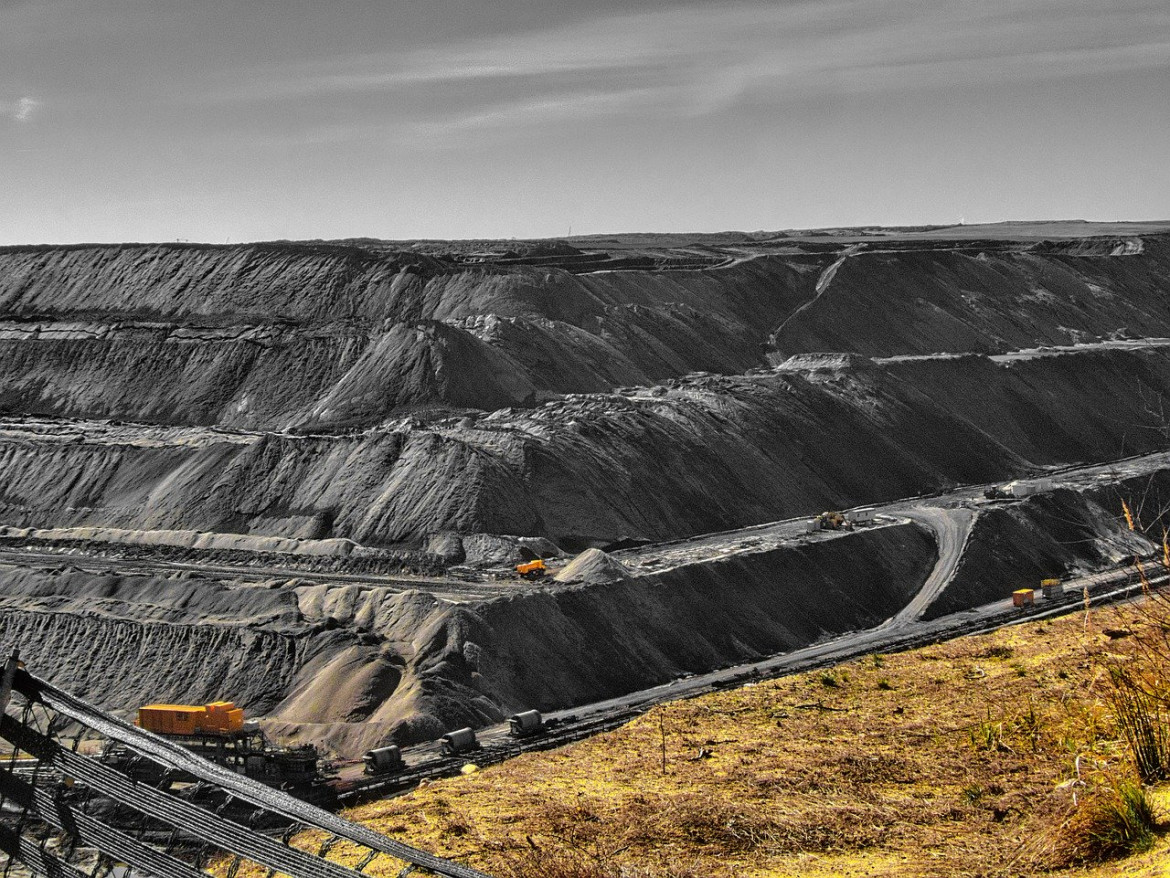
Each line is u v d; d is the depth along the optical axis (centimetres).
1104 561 11506
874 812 1319
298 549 10425
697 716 1791
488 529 10512
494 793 1466
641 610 8938
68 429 13762
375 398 13662
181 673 7969
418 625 8231
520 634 8212
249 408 14275
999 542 11300
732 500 12394
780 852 1227
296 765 5975
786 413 14150
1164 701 1296
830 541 10719
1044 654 1883
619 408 13200
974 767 1437
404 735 6906
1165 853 1030
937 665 1959
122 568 9719
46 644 8300
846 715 1725
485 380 14000
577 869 1177
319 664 7856
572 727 6900
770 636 9300
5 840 787
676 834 1284
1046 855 1113
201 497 11425
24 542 11188
